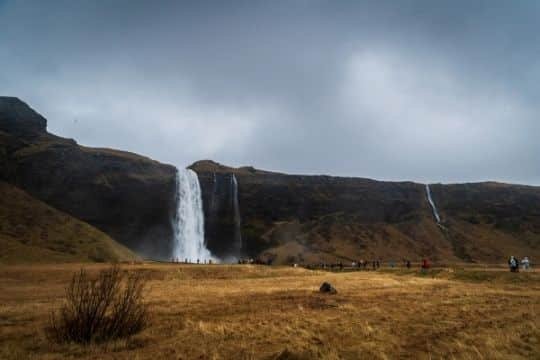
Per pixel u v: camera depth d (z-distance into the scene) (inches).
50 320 428.1
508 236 4266.7
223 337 372.2
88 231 2586.1
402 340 365.7
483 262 3528.5
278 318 474.6
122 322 374.0
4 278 1077.8
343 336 381.4
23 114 4488.2
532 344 350.9
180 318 471.8
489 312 536.1
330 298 682.8
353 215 4537.4
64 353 311.0
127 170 4242.1
